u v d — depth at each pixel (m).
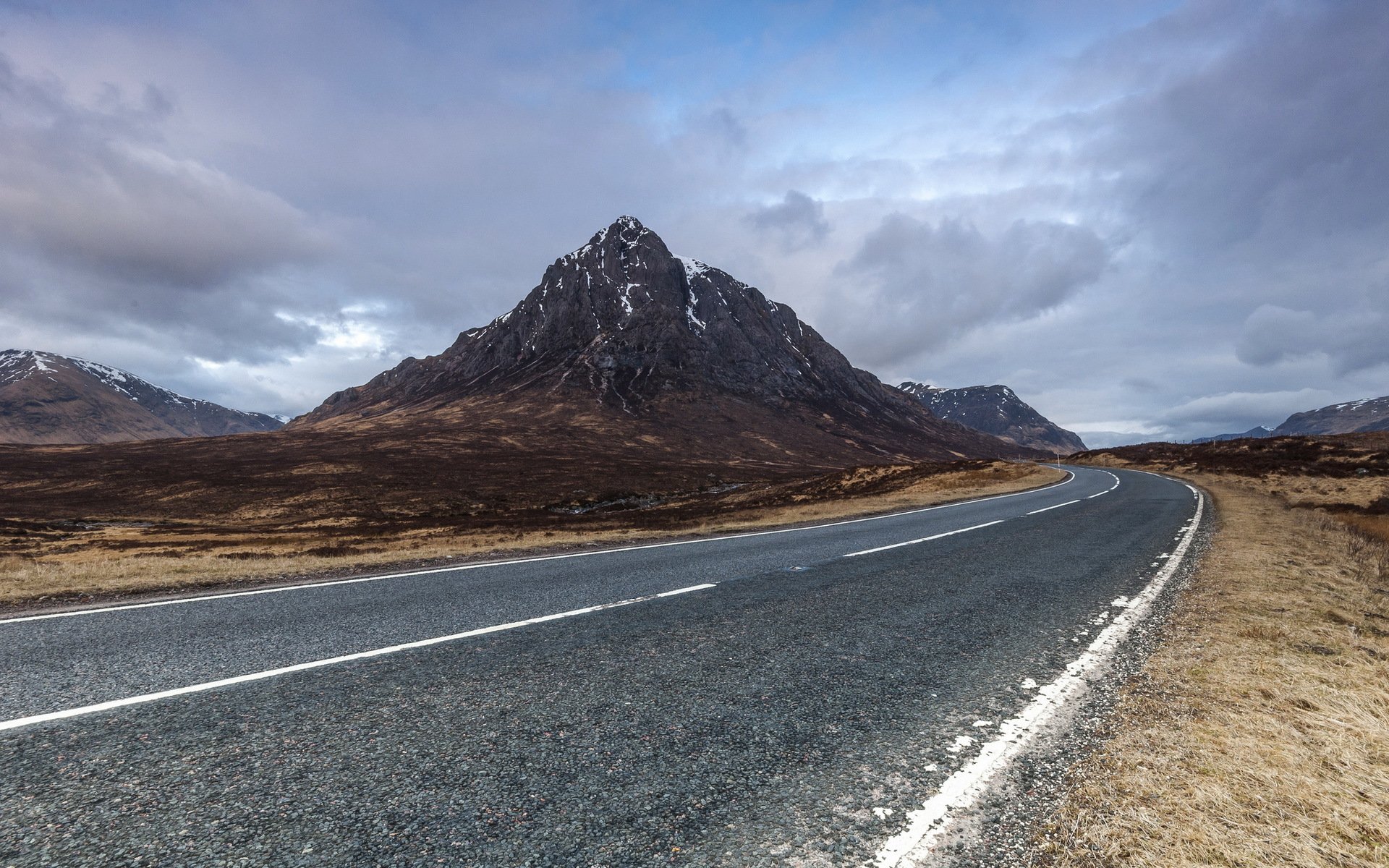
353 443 135.25
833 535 13.71
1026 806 2.64
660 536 14.80
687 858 2.28
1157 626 5.74
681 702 3.79
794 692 3.99
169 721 3.49
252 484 86.31
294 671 4.40
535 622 5.81
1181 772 2.88
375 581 8.48
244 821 2.48
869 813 2.59
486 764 2.98
